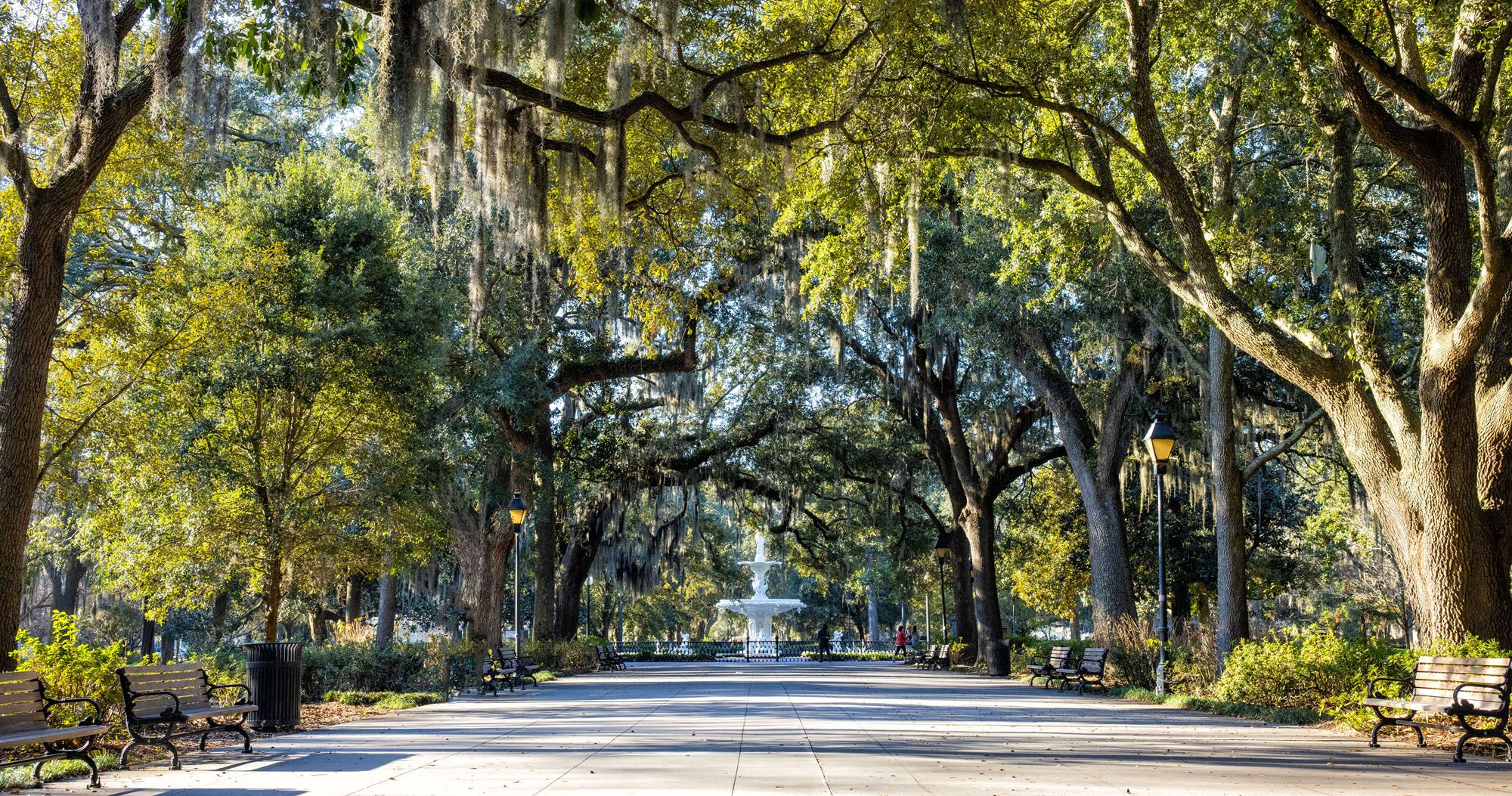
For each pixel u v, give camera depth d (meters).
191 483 19.12
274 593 19.66
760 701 18.38
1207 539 35.41
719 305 31.86
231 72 11.95
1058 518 39.66
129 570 20.31
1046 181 21.45
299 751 10.68
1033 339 26.16
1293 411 27.89
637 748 10.51
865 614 73.25
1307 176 19.72
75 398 20.95
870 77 15.08
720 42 15.67
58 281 13.27
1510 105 15.13
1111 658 22.55
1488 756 9.88
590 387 34.69
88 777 8.75
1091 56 17.45
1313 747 10.70
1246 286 16.30
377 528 21.86
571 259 19.08
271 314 19.83
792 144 15.65
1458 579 12.98
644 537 37.78
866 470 36.19
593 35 14.81
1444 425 13.14
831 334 29.92
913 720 13.93
